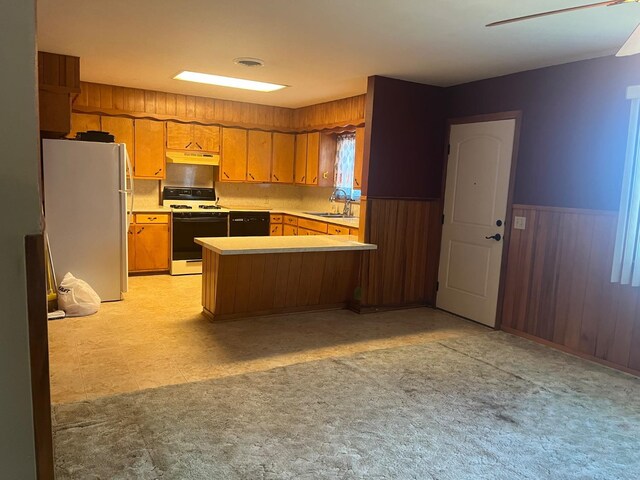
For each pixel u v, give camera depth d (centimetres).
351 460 227
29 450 59
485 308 459
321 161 660
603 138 361
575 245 381
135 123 599
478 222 465
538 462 231
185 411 267
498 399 298
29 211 55
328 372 330
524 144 419
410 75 448
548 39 322
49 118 420
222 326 423
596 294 368
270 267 441
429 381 321
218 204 706
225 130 661
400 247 499
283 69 443
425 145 495
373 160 466
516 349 393
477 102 462
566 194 388
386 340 405
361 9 281
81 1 283
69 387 293
